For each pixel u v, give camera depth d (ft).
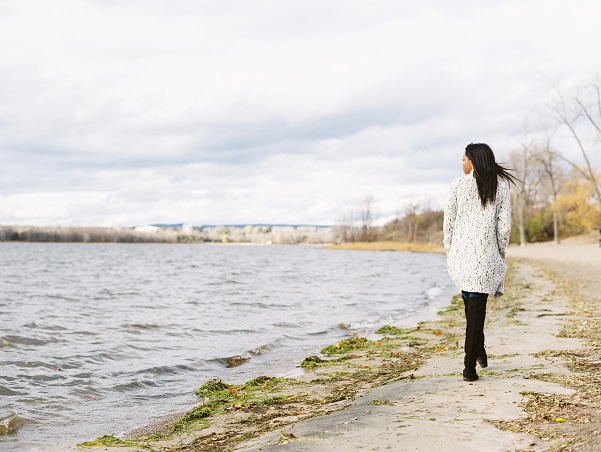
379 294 72.23
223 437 14.38
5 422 17.87
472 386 16.25
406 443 11.31
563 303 41.55
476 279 16.60
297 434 12.47
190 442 14.33
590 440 10.80
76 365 28.22
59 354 31.53
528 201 264.31
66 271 143.54
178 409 19.75
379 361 25.36
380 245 407.03
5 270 145.48
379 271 136.98
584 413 12.80
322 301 63.31
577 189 217.77
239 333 39.06
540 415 12.86
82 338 37.55
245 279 109.81
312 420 14.08
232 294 74.74
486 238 16.67
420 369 21.33
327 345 33.45
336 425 13.05
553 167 233.14
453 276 17.16
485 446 11.00
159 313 53.26
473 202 16.79
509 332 28.73
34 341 36.14
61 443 15.85
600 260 107.14
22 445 15.65
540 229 252.42
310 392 19.71
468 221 16.89
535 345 24.14
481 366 19.12
